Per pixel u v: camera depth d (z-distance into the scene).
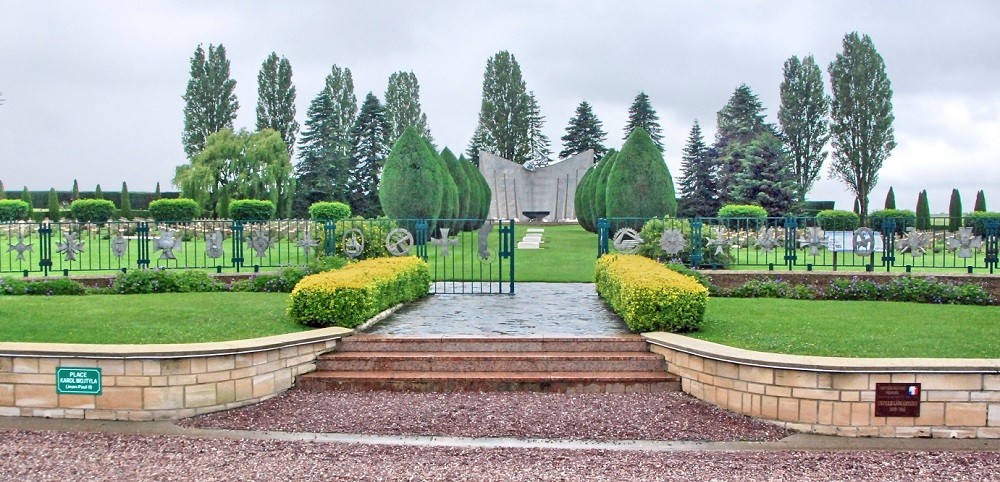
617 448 6.20
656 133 54.19
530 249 23.27
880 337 8.22
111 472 5.59
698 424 6.82
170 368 7.04
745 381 7.00
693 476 5.53
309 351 8.20
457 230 27.45
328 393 7.82
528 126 56.44
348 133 52.09
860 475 5.59
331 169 46.88
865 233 13.66
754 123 46.41
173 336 8.13
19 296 12.03
